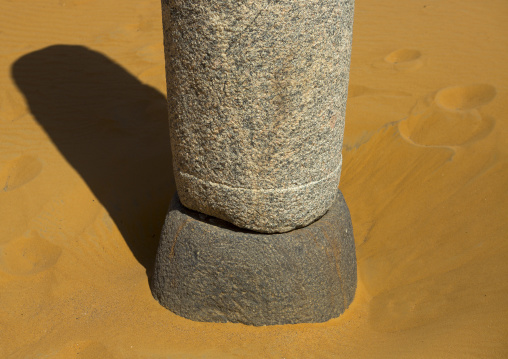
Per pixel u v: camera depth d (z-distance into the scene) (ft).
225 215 9.82
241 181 9.37
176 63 9.12
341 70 9.27
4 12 22.63
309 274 9.93
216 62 8.66
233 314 10.04
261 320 10.00
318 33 8.63
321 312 10.19
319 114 9.22
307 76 8.81
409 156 14.56
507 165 13.05
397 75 18.29
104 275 11.53
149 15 23.66
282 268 9.78
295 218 9.77
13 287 11.12
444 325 9.52
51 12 23.09
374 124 15.87
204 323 10.14
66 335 9.77
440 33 20.98
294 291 9.88
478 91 16.74
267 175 9.30
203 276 9.95
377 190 14.26
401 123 15.57
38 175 14.07
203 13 8.45
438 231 12.30
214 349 9.46
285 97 8.82
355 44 20.79
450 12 22.71
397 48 20.18
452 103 16.74
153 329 9.95
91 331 9.84
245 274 9.77
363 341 9.80
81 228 12.76
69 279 11.30
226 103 8.88
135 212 13.60
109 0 24.71
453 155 13.88
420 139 15.42
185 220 10.27
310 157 9.43
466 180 13.24
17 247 12.16
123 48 20.89
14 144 15.44
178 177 10.12
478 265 10.88
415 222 12.85
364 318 10.58
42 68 19.03
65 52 20.13
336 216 10.59
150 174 14.78
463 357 8.68
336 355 9.40
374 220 13.56
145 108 17.56
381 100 16.93
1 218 12.80
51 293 10.92
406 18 22.56
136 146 15.78
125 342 9.55
